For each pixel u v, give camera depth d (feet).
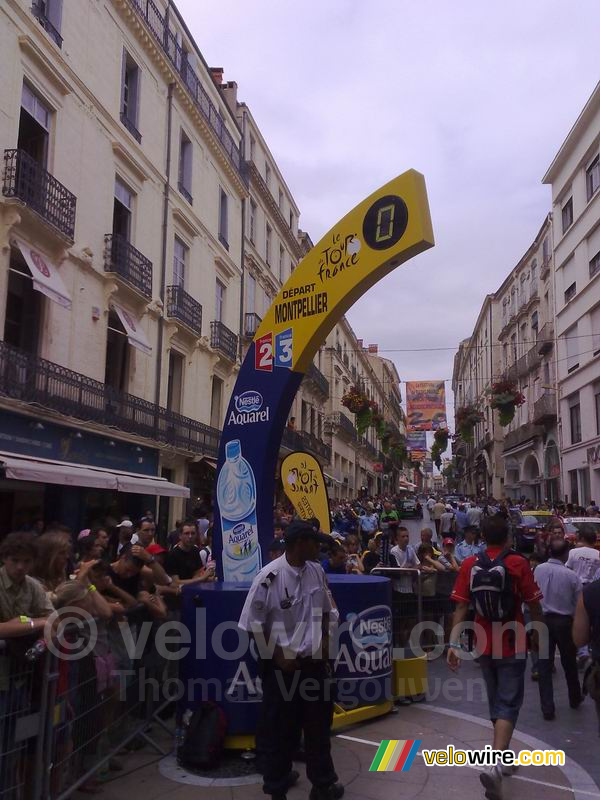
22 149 45.19
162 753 18.01
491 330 176.35
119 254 55.01
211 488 76.69
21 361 42.22
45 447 45.16
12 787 12.41
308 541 14.30
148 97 62.75
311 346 22.86
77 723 14.67
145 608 18.58
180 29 71.05
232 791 15.60
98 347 52.85
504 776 16.56
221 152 79.77
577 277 100.37
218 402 81.56
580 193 99.30
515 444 138.92
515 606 16.21
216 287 80.79
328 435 145.69
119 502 58.08
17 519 46.19
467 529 38.83
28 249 43.52
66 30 48.75
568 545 22.36
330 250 22.48
